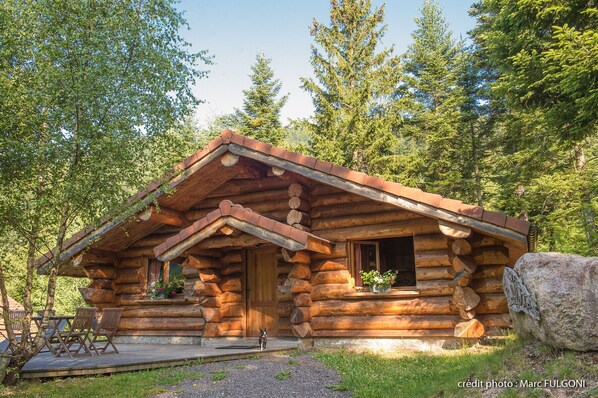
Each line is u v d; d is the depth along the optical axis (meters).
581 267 5.32
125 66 7.63
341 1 23.56
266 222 9.67
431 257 9.77
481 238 9.38
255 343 10.52
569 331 5.20
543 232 18.31
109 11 7.57
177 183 11.18
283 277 11.35
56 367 7.27
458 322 9.27
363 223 10.58
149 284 13.42
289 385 6.69
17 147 6.64
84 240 11.65
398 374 7.11
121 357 8.57
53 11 7.07
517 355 5.70
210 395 6.29
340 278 10.44
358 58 22.91
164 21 7.93
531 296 5.57
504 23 12.72
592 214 16.33
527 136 18.19
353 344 10.12
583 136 11.45
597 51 9.52
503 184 20.83
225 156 10.98
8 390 6.49
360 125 21.23
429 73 26.20
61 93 7.04
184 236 10.45
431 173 24.69
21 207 6.84
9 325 6.93
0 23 6.89
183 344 11.88
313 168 10.03
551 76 11.12
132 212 8.15
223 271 11.89
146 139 7.86
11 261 8.15
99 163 7.00
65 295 21.75
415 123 25.44
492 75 24.42
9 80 6.91
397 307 9.88
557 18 11.28
